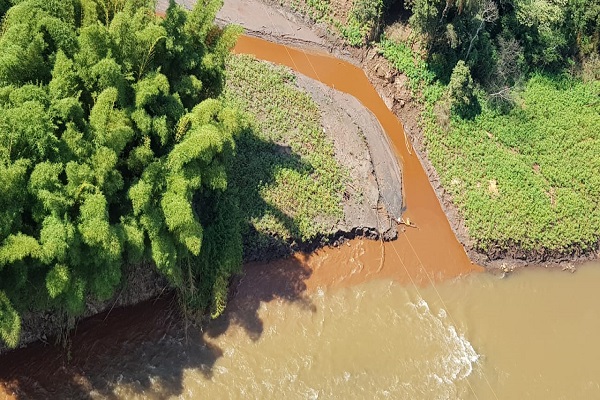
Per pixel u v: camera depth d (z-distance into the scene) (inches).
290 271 1259.2
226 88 1466.5
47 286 879.1
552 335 1300.4
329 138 1488.7
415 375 1156.5
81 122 934.4
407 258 1368.1
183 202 977.5
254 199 1279.5
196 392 1047.6
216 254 1140.5
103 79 938.7
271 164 1353.3
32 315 1021.8
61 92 920.3
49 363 1024.2
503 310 1330.0
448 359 1197.7
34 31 930.7
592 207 1540.4
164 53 1071.0
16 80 912.3
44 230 862.5
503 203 1483.8
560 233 1466.5
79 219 900.6
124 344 1077.1
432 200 1503.4
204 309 1124.5
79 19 1016.2
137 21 1029.8
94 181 919.0
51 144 882.8
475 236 1416.1
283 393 1077.1
